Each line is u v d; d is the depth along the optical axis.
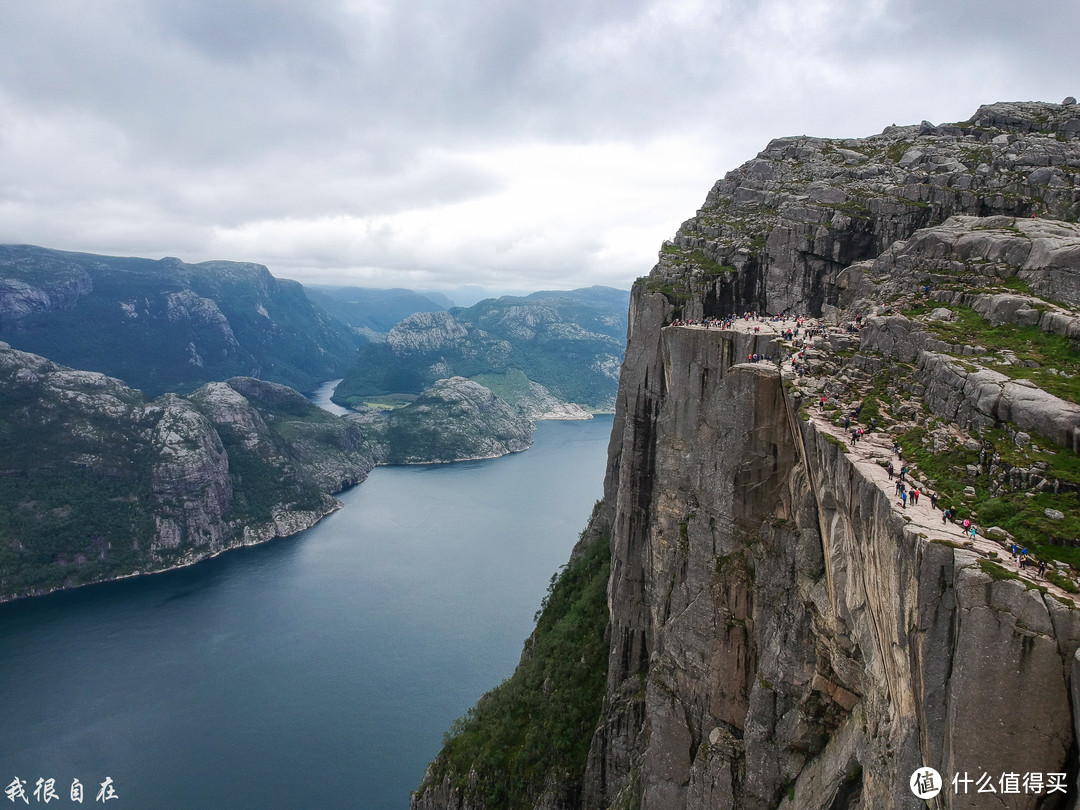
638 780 83.44
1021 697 34.38
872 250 89.75
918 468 47.09
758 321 86.62
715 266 97.44
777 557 64.75
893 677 43.62
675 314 93.38
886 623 43.66
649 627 95.12
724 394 69.50
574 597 130.75
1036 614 34.06
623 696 95.81
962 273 67.62
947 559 37.34
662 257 105.44
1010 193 83.94
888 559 42.69
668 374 82.12
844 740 53.81
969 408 49.81
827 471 52.69
